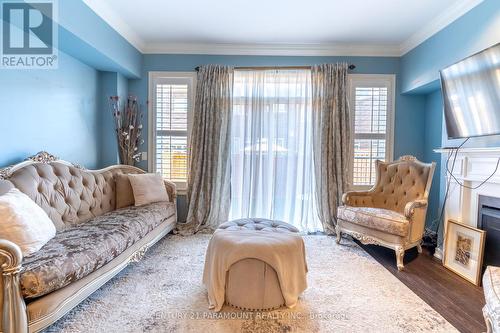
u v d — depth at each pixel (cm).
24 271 136
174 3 275
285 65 383
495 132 218
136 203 305
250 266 183
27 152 243
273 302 185
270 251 183
